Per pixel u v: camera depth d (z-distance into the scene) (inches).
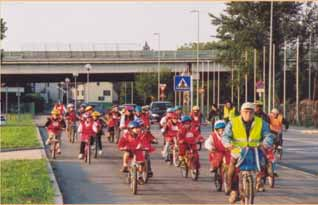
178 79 2501.2
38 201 984.9
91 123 1743.4
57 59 5999.0
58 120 1857.8
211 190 1193.4
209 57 6195.9
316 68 5802.2
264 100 5039.4
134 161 1216.2
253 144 881.5
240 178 891.4
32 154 1918.1
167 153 1673.2
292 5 5615.2
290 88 5900.6
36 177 1273.4
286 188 1232.8
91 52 6077.8
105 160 1802.4
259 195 1133.7
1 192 1056.2
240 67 5669.3
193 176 1343.5
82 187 1237.1
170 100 6599.4
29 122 4409.5
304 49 5728.3
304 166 1676.9
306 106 4347.9
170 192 1167.0
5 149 2069.4
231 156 911.7
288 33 5556.1
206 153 2059.5
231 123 890.7
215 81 6747.1
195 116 1611.7
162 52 6250.0
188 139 1365.7
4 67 5984.3
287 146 2434.8
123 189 1208.8
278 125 1493.6
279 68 5738.2
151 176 1318.9
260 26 5511.8
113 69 6176.2
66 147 2282.2
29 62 5959.6
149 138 1243.2
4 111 6806.1
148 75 6407.5
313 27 5708.7
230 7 5703.7
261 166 892.6
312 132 3526.1
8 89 5777.6
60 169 1566.2
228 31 5738.2
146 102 6766.7
